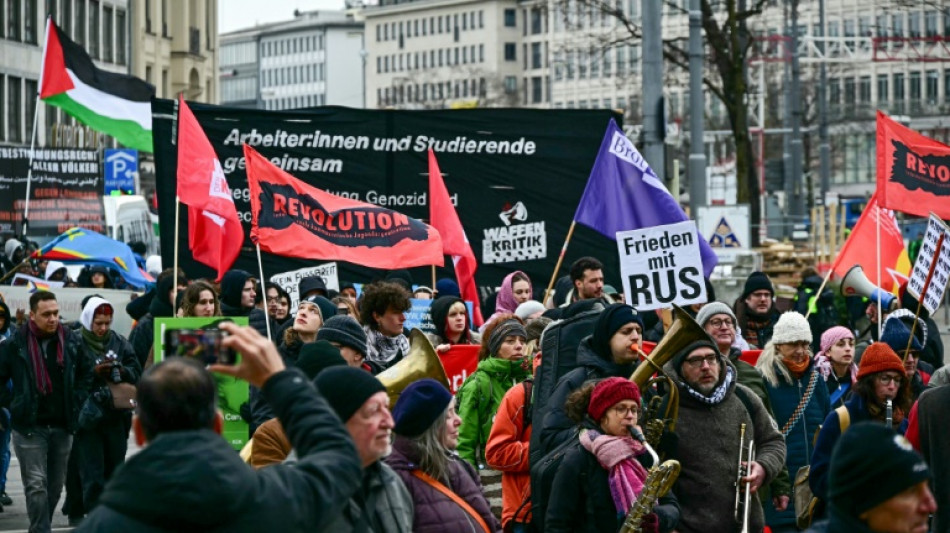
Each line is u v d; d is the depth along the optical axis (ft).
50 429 44.24
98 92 77.20
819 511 31.71
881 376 30.17
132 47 226.17
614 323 29.86
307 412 16.76
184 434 15.98
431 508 23.52
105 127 77.30
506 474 31.96
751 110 246.88
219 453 15.94
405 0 591.78
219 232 48.49
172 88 250.78
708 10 141.18
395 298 37.01
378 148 60.03
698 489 29.53
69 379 44.29
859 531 16.42
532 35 545.85
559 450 27.94
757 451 30.55
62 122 193.98
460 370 39.55
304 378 16.94
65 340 44.42
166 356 16.71
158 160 55.26
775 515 33.45
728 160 255.29
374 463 20.95
